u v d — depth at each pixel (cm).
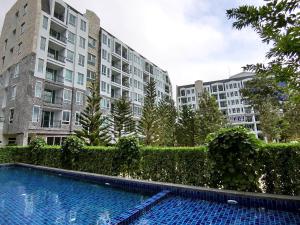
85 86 2889
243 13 220
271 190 559
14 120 2284
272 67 246
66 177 1038
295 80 243
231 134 588
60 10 2838
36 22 2416
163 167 775
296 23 205
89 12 3325
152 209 524
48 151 1285
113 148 941
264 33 223
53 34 2764
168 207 538
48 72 2623
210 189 601
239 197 545
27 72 2292
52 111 2598
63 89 2617
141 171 838
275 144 575
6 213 550
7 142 2398
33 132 2205
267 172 571
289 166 542
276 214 468
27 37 2461
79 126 2691
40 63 2389
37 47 2383
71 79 2739
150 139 2214
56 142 2453
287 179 541
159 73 5081
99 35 3422
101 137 1888
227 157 588
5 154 1524
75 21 2941
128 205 618
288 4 200
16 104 2330
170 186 670
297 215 456
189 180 703
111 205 618
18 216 528
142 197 699
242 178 570
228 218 457
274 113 1892
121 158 876
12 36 2811
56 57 2739
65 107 2589
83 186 866
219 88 6178
